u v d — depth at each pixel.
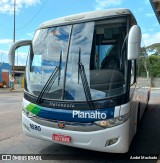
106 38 5.46
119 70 5.25
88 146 5.13
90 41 5.56
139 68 7.35
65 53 5.70
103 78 5.23
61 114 5.32
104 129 5.02
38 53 6.09
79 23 5.76
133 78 5.83
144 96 10.16
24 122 5.99
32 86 5.89
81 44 5.62
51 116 5.43
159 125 9.64
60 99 5.40
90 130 5.08
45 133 5.55
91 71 5.37
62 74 5.56
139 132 8.56
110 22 5.49
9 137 7.71
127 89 5.16
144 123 10.02
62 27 5.93
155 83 41.44
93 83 5.25
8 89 37.50
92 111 5.08
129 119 5.23
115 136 5.01
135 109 6.53
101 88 5.16
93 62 5.43
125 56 5.27
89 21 5.67
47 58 5.88
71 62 5.58
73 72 5.48
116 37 5.40
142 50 8.51
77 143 5.21
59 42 5.86
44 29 6.22
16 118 11.15
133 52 4.93
